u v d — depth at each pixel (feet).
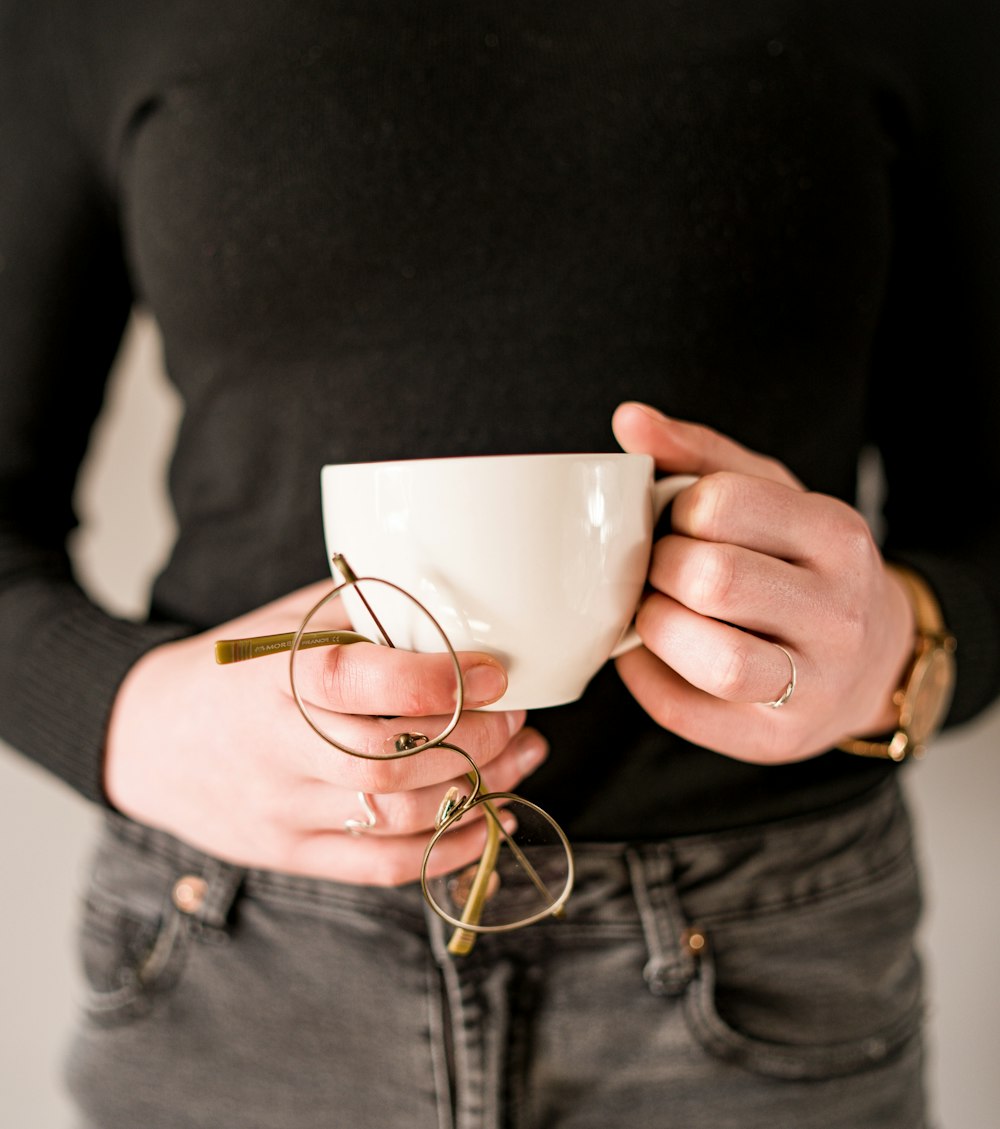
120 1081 1.68
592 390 1.61
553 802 1.62
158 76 1.70
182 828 1.56
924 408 1.93
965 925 2.77
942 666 1.65
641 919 1.60
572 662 1.27
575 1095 1.62
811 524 1.28
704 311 1.62
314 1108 1.63
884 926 1.70
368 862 1.42
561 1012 1.61
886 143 1.74
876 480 2.70
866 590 1.31
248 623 1.42
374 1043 1.60
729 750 1.41
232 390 1.70
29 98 1.82
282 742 1.30
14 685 1.71
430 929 1.59
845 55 1.68
